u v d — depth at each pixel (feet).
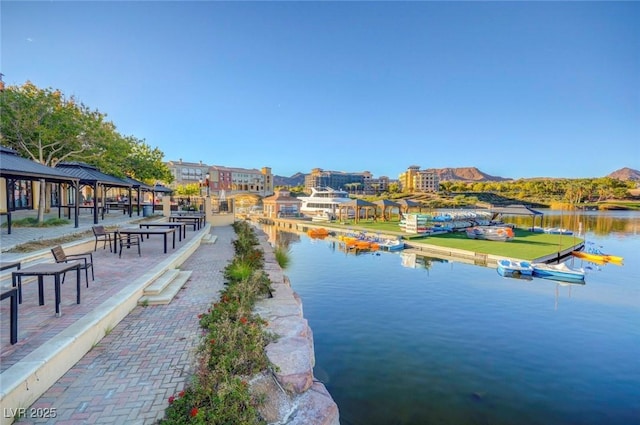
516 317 36.24
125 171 87.40
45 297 18.97
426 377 23.59
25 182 67.92
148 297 21.75
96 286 21.36
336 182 615.57
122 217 64.08
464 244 80.53
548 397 21.57
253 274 27.12
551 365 25.86
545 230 109.09
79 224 47.09
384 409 19.75
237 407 10.87
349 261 67.56
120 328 17.40
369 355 26.81
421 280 52.08
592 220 172.04
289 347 16.30
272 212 191.11
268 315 20.65
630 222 159.12
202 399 10.94
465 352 27.76
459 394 21.59
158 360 14.16
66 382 12.33
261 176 340.18
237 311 18.58
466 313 37.32
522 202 291.17
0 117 46.01
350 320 34.78
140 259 30.09
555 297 43.50
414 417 19.12
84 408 10.91
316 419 12.78
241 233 58.70
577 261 68.39
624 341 30.42
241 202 280.72
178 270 28.40
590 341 30.37
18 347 12.96
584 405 20.83
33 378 11.09
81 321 15.43
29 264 24.11
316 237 108.68
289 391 13.70
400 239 89.35
